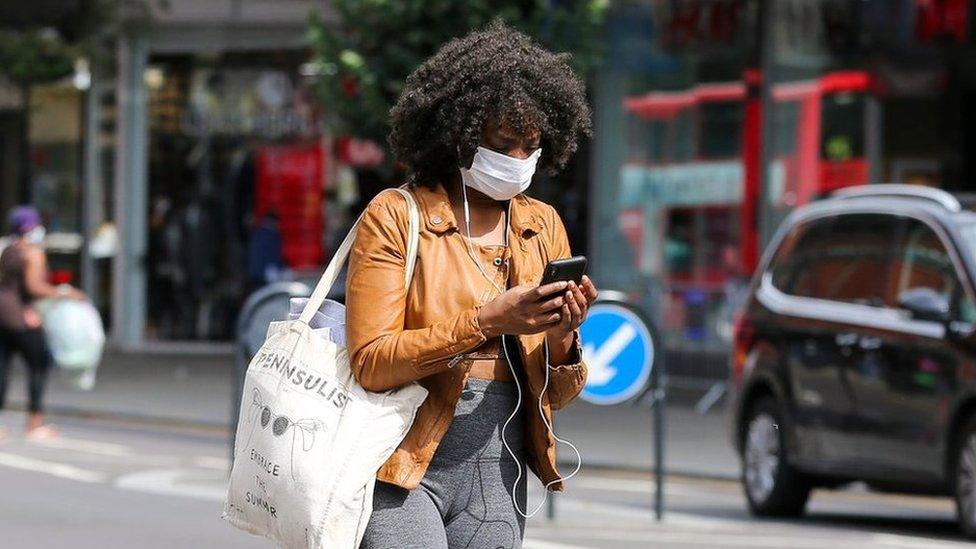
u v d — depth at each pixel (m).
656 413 25.47
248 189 56.31
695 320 46.28
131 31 54.44
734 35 45.94
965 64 45.94
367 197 39.94
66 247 58.88
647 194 47.50
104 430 37.78
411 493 9.89
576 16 33.66
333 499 9.67
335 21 54.34
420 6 33.16
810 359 26.33
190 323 57.44
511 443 10.11
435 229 10.05
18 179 59.59
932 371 24.03
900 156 45.88
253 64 56.09
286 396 9.87
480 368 10.06
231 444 27.25
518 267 10.16
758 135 45.50
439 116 10.05
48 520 23.95
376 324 9.80
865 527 25.88
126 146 57.50
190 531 23.12
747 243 45.62
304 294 26.56
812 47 45.59
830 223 27.39
